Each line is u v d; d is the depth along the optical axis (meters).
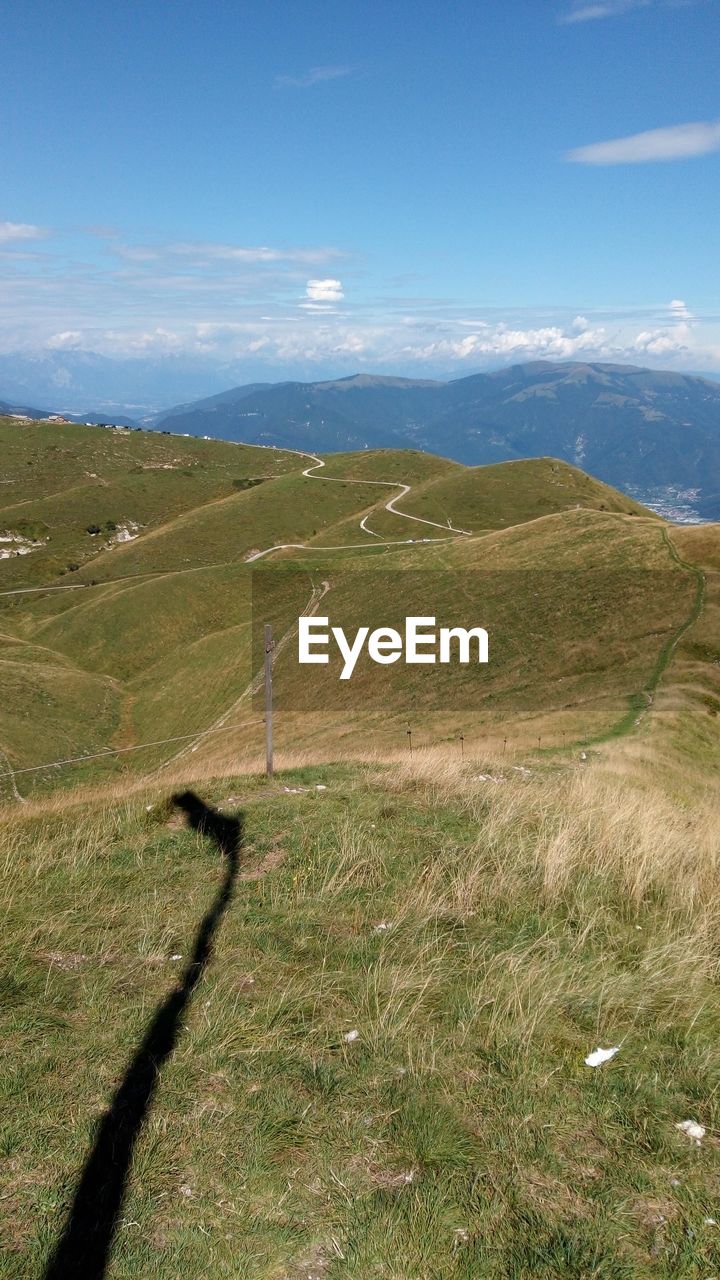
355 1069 4.29
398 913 6.14
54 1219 3.36
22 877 7.04
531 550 64.81
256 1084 4.17
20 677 64.81
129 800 9.74
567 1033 4.62
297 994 4.97
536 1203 3.44
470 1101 4.04
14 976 5.25
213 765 16.14
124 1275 3.11
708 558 52.16
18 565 129.00
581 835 7.82
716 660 34.84
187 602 88.56
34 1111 3.97
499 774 12.09
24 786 46.62
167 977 5.28
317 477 162.88
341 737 37.59
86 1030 4.66
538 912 6.23
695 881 6.68
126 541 144.50
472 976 5.22
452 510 132.88
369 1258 3.17
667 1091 4.17
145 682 69.44
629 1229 3.33
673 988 5.08
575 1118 3.96
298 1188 3.51
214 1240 3.25
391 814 8.52
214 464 197.62
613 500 140.12
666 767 20.52
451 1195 3.48
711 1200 3.49
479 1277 3.10
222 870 7.13
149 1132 3.81
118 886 6.85
